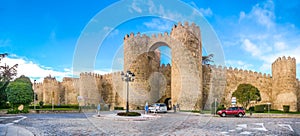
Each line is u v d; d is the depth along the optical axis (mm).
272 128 12570
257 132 10789
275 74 35094
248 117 22594
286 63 33469
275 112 27953
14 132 9781
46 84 42656
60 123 13445
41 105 33812
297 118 22672
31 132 9750
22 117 19062
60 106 32219
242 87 29375
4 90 26562
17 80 29547
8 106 27844
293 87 33125
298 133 10875
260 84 35688
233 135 9578
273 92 35438
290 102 32719
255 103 33531
